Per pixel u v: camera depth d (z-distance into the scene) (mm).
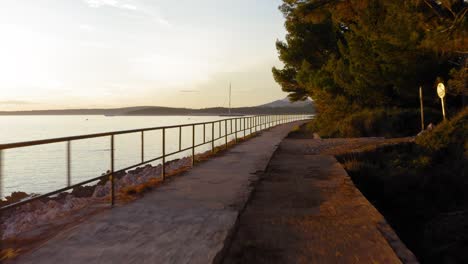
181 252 4461
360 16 21234
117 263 4129
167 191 8227
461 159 11930
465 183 10242
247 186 8797
